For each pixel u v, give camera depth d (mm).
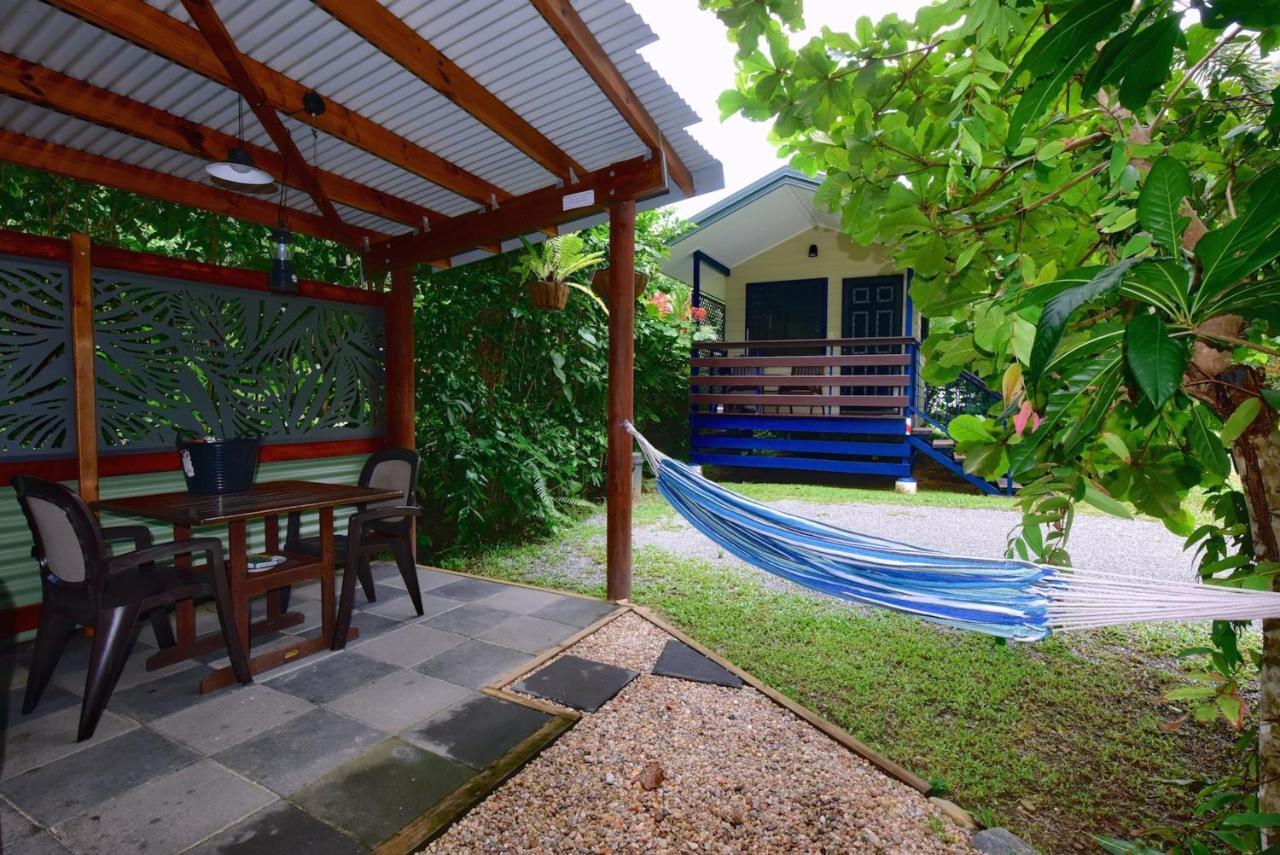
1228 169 1415
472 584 4316
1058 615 1114
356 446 4637
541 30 2557
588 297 6211
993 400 7867
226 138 3342
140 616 2744
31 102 2709
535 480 5527
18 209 4082
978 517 6535
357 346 4648
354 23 2320
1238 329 1132
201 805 1943
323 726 2414
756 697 2717
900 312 10062
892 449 8078
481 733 2361
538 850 1816
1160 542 5457
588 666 2965
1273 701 1347
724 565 4848
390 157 3369
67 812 1908
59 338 3270
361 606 3838
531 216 3900
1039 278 1314
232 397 3988
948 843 1895
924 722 2588
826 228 10492
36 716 2496
